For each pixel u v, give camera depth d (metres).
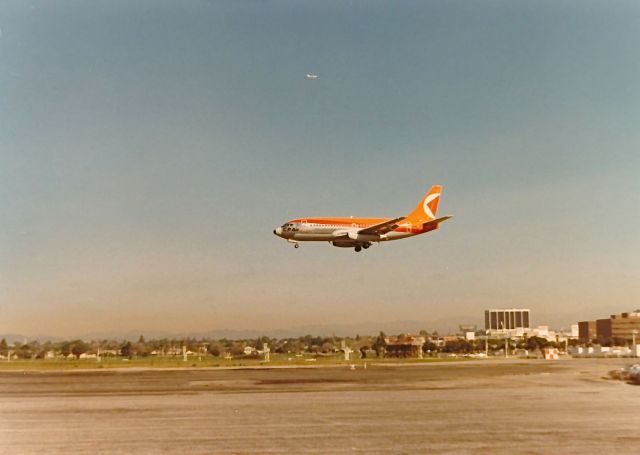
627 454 26.53
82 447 28.78
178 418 37.53
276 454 27.03
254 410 41.09
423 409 41.09
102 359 184.62
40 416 38.59
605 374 77.00
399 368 96.31
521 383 62.44
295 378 71.88
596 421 35.38
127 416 38.47
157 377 76.19
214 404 44.69
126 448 28.52
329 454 26.95
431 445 28.69
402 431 32.44
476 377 72.00
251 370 94.19
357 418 37.16
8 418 37.75
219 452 27.55
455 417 37.28
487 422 35.28
